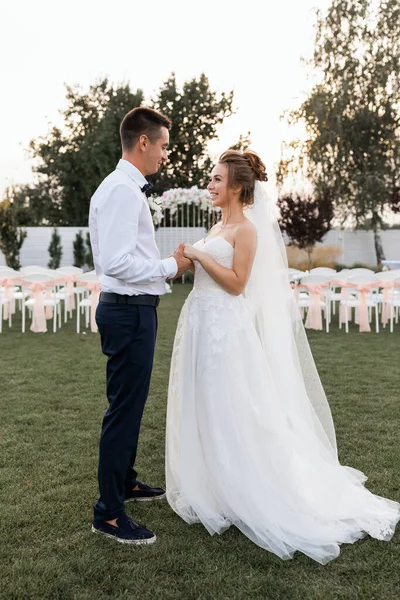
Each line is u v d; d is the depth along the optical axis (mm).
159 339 7527
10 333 8305
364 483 2938
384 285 8289
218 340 2564
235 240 2602
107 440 2375
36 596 1960
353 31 20172
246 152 2732
